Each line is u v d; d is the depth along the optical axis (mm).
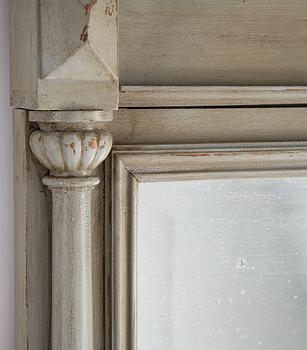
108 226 1037
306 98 1081
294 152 1094
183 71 1051
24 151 990
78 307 981
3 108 1048
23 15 952
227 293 1104
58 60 907
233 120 1079
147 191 1053
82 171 962
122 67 1021
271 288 1124
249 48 1077
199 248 1085
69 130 942
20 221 1023
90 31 904
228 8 1061
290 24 1092
